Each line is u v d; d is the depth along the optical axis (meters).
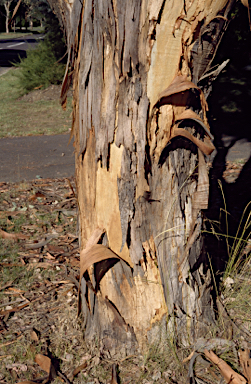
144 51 2.26
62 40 15.56
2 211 5.34
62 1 2.59
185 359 2.62
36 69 15.60
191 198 2.66
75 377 2.57
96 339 2.82
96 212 2.68
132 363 2.65
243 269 3.68
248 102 11.41
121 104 2.38
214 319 2.90
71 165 7.55
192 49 2.29
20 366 2.67
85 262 2.56
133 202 2.52
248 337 2.84
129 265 2.62
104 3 2.25
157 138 2.45
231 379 2.44
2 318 3.19
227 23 2.35
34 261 4.09
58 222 5.02
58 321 3.12
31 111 12.95
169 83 2.33
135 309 2.69
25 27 65.56
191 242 2.65
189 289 2.74
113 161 2.48
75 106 2.80
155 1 2.15
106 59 2.35
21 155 8.27
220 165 7.34
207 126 2.54
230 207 5.32
